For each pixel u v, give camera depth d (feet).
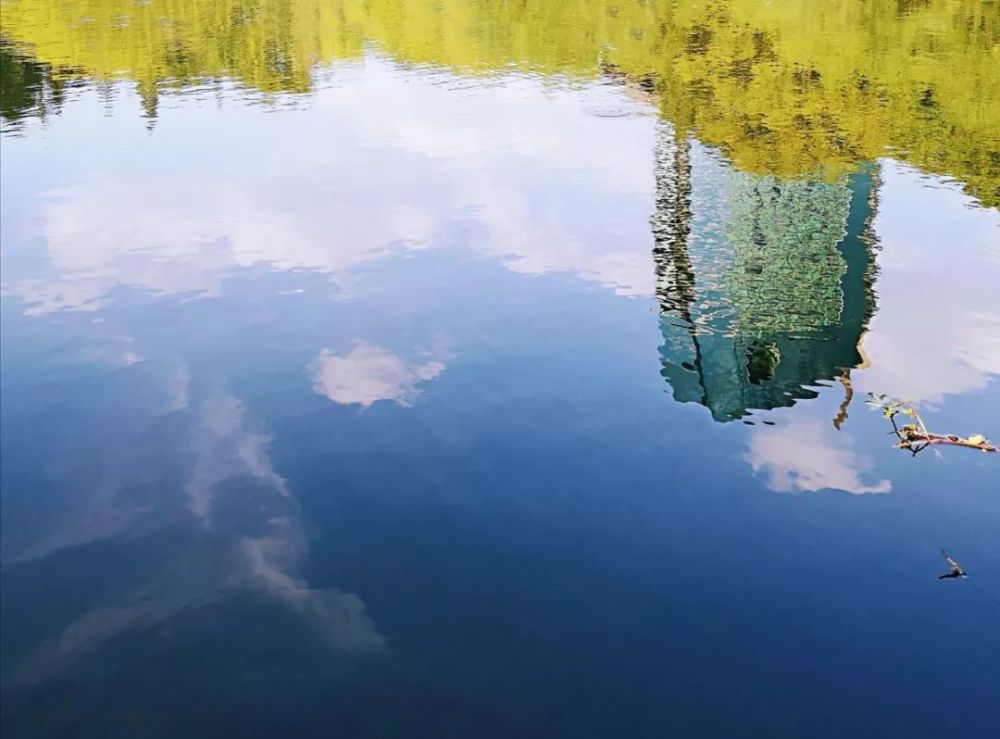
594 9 115.55
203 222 53.01
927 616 24.18
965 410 33.99
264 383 35.88
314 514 28.30
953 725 20.94
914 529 27.55
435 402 34.35
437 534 27.37
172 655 23.08
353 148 67.10
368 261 47.47
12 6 120.57
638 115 74.59
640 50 96.32
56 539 27.30
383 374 36.37
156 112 77.82
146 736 20.81
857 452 31.50
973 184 57.36
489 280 45.21
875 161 61.82
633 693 21.85
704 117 73.41
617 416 33.45
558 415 33.47
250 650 23.26
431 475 30.07
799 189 56.90
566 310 42.04
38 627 24.06
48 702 21.74
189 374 36.58
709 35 100.12
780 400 34.53
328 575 25.77
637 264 46.88
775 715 21.21
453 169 62.13
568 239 50.37
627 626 23.93
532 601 24.77
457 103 79.41
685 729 20.86
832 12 104.58
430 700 21.74
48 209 55.42
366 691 22.02
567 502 28.73
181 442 32.07
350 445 31.76
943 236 49.93
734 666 22.63
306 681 22.31
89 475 30.30
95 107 79.61
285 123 73.92
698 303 42.68
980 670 22.45
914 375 36.32
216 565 26.25
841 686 22.04
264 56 99.76
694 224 52.06
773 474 30.19
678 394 34.96
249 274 46.01
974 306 42.06
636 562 26.20
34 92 84.89
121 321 41.16
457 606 24.64
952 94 75.20
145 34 108.68
